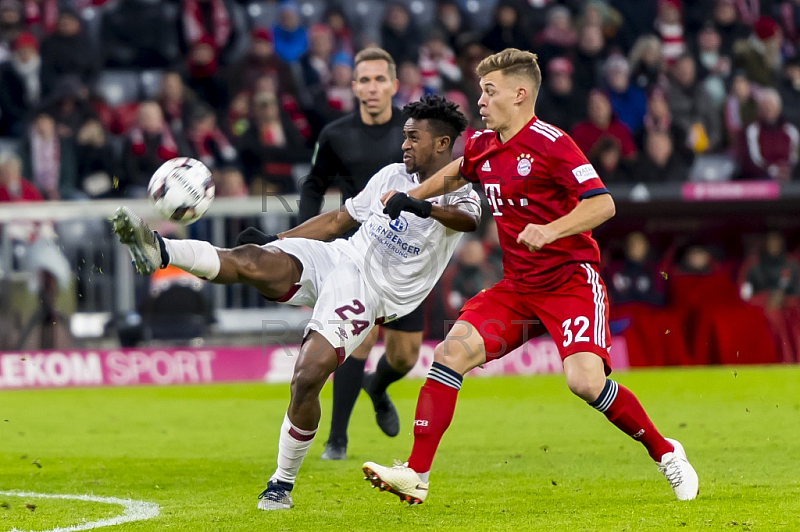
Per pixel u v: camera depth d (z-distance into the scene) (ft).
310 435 40.86
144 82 131.64
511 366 105.60
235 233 100.63
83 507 42.24
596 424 71.05
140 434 67.72
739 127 129.08
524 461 55.26
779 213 117.39
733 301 110.11
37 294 99.40
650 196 114.73
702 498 42.60
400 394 90.12
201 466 54.49
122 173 117.29
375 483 38.50
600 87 130.82
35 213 99.66
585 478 49.26
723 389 89.25
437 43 131.44
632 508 40.42
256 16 141.38
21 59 128.67
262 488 47.39
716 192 115.14
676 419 71.82
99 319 100.68
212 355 100.94
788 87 138.72
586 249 41.98
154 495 45.47
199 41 132.87
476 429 68.85
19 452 60.03
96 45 132.67
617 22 138.31
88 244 100.27
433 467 53.31
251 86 127.65
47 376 98.43
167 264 38.34
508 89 41.16
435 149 46.68
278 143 120.26
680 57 132.36
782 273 112.37
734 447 58.80
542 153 40.86
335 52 134.21
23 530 37.09
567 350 41.09
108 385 98.89
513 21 131.85
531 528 36.40
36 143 118.52
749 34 140.56
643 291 109.29
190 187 39.78
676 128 126.41
